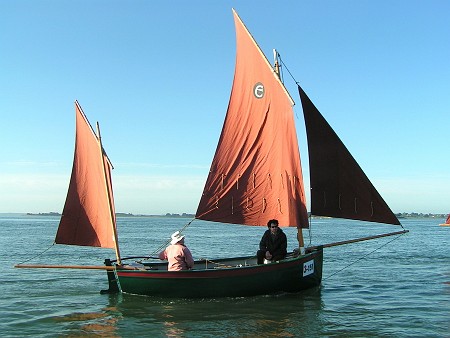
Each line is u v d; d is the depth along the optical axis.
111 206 17.59
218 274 16.50
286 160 18.73
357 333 12.63
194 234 77.88
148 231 89.12
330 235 67.69
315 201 18.20
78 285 20.36
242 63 19.91
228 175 19.41
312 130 18.16
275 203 18.94
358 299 17.20
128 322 13.77
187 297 16.52
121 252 38.38
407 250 39.78
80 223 17.83
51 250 39.56
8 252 36.78
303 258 17.64
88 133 17.91
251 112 19.47
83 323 13.70
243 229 114.12
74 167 17.92
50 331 12.90
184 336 12.35
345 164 17.83
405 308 15.69
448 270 25.70
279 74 18.89
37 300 16.94
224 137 19.73
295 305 15.98
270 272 17.00
